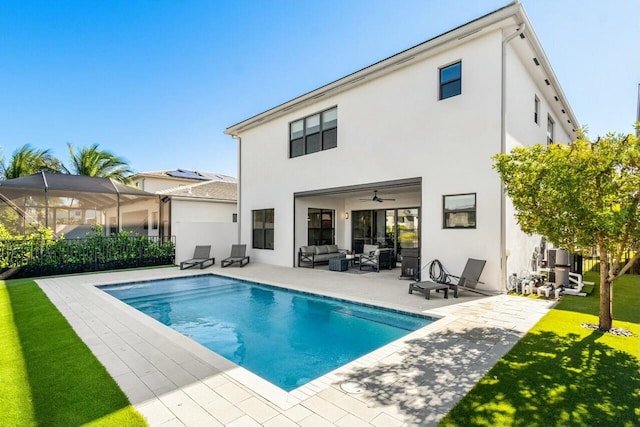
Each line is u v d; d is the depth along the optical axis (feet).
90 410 9.51
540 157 15.99
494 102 25.79
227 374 11.91
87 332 16.70
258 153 48.96
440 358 13.23
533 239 32.73
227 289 31.81
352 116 36.32
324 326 20.75
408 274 33.42
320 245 46.44
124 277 34.55
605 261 16.17
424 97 30.09
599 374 11.61
